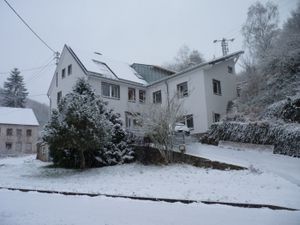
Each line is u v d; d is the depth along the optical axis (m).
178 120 18.16
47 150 24.30
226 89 26.23
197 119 24.03
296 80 20.70
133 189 11.12
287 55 21.64
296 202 8.02
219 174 13.33
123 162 18.94
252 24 30.50
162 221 6.39
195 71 24.70
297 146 15.06
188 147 18.77
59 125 16.50
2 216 7.12
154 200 8.85
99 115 17.42
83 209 7.71
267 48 27.03
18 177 16.48
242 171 13.28
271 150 16.30
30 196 10.02
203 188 10.65
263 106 21.36
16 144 49.56
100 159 18.72
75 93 18.00
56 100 29.50
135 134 19.31
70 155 19.30
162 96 26.92
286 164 13.57
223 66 26.59
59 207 8.05
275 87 21.56
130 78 27.88
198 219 6.48
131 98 27.42
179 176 13.73
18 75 72.50
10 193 10.73
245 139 17.95
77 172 17.23
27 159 28.84
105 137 17.44
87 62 26.69
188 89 24.95
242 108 22.86
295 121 16.97
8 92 71.06
